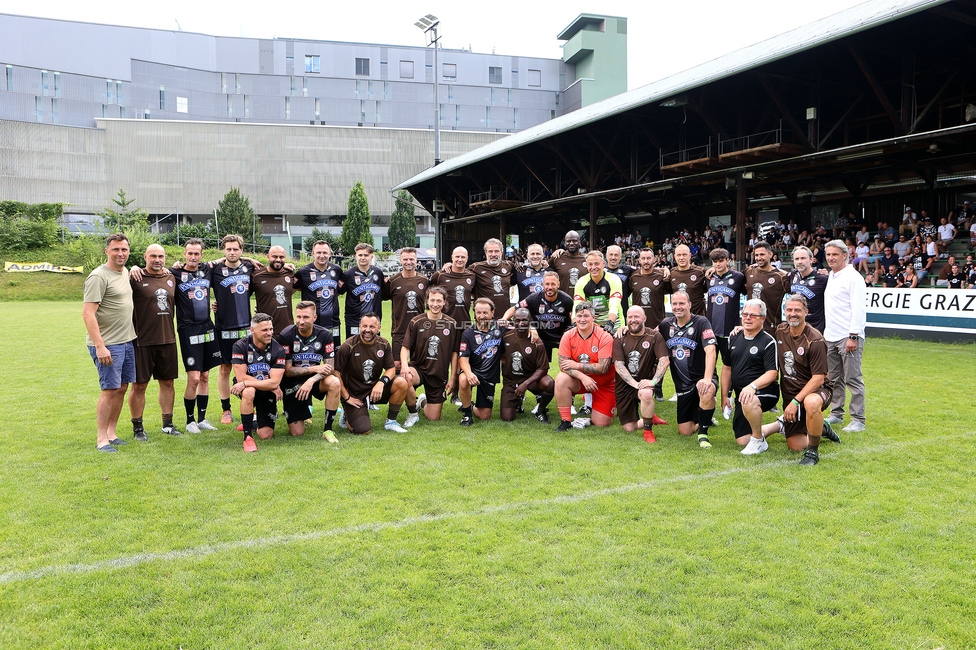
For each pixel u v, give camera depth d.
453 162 28.19
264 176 57.50
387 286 7.79
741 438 5.67
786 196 20.75
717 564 3.44
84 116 63.75
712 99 15.73
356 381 6.32
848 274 6.16
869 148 12.79
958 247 15.38
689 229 25.38
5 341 13.91
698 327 6.10
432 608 3.01
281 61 71.12
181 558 3.51
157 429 6.51
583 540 3.73
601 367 6.25
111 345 5.61
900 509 4.15
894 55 12.44
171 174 56.06
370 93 73.12
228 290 6.76
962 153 15.45
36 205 39.19
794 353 5.44
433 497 4.43
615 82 74.50
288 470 5.05
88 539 3.75
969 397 7.50
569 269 8.04
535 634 2.81
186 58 68.50
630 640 2.76
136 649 2.70
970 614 2.96
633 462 5.23
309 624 2.88
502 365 6.90
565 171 25.97
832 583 3.23
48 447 5.75
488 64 76.06
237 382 5.77
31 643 2.75
